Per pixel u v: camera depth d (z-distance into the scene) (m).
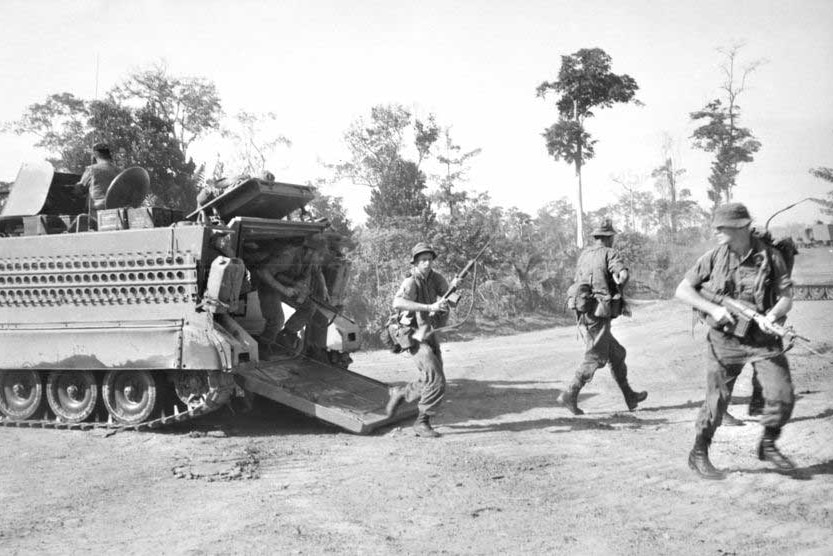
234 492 5.66
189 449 7.25
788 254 5.46
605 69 51.81
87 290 8.36
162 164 31.36
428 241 25.36
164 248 8.00
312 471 6.30
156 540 4.58
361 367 13.53
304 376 8.77
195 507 5.29
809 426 6.87
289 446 7.37
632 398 8.50
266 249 9.46
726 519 4.58
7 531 4.84
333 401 8.23
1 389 8.99
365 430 7.79
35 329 8.59
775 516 4.59
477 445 7.11
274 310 9.81
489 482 5.71
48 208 9.48
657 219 56.66
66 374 8.62
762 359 5.31
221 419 8.95
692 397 9.17
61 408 8.66
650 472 5.76
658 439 6.95
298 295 9.40
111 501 5.53
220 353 7.67
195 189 31.56
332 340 9.77
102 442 7.74
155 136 31.70
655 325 19.62
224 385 7.84
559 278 28.91
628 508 4.89
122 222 8.47
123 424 8.27
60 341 8.41
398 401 7.97
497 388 10.67
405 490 5.56
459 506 5.09
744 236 5.29
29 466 6.74
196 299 7.86
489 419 8.49
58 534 4.77
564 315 26.58
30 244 8.65
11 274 8.70
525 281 26.97
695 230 42.09
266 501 5.37
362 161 41.84
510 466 6.18
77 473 6.43
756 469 5.67
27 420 8.80
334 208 35.28
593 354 8.20
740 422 7.30
